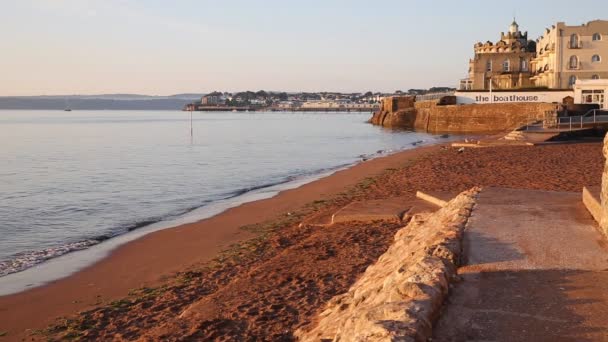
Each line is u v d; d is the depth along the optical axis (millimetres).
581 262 6863
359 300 7004
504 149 35656
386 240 12211
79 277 12266
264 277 10219
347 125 127188
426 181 22438
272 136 82312
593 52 72125
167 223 18656
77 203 23578
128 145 63125
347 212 14750
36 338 8633
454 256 6977
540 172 23078
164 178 32406
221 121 168500
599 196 9172
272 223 16484
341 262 10773
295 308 8445
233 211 19719
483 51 93938
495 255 7199
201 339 7570
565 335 5031
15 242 16375
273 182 29906
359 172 30094
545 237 7902
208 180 31344
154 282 11297
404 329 4773
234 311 8492
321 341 6027
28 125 133625
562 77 73500
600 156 29094
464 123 75375
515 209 9805
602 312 5477
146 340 7742
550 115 56594
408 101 105250
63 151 54406
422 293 5582
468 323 5316
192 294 10078
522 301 5797
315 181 27484
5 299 10844
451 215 9781
